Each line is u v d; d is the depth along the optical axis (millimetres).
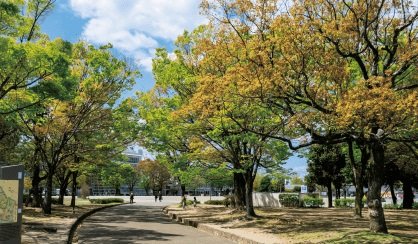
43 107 18656
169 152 31281
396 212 27359
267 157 27703
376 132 13547
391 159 28219
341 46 13984
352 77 16781
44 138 26891
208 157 25719
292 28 12969
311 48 13234
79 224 22688
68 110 25188
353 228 16969
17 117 20984
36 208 31750
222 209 35906
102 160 31656
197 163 27984
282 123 15188
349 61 16031
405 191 36000
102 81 25266
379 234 13906
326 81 14492
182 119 22297
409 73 14477
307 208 34375
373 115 11812
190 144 25438
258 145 20906
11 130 24719
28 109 16453
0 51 13805
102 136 28812
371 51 15266
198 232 19500
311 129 14422
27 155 30000
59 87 15453
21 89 15875
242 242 15602
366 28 13531
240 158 24234
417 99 11172
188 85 23188
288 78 13758
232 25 14656
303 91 14188
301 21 12945
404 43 14672
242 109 17125
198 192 113938
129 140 29391
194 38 22938
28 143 28062
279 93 13484
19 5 18766
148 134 27828
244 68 13352
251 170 23953
